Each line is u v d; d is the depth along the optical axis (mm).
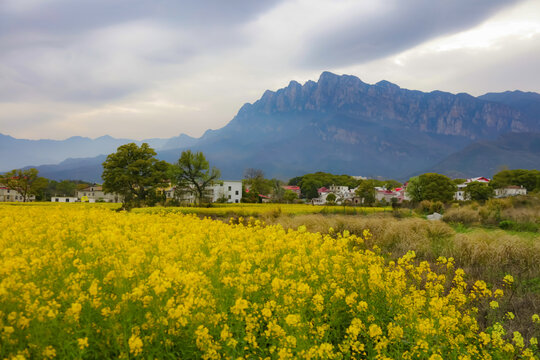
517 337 4605
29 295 3873
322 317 4695
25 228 8734
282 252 7422
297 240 7859
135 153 67500
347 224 15828
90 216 11508
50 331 3424
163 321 3732
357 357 4246
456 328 4754
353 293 5109
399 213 30031
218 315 4008
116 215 13625
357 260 6523
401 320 4812
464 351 4492
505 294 7465
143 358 3463
